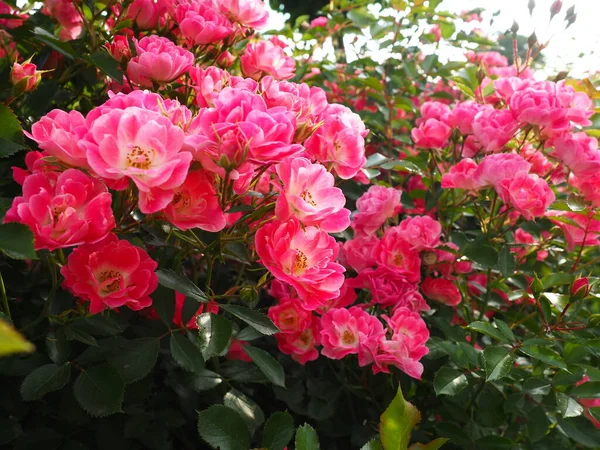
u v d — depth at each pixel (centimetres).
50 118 27
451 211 56
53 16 49
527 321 49
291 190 28
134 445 40
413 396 49
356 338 42
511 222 55
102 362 32
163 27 47
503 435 48
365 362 42
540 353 37
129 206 30
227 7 46
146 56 37
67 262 29
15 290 40
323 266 29
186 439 42
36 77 35
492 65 85
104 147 24
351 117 40
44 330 38
